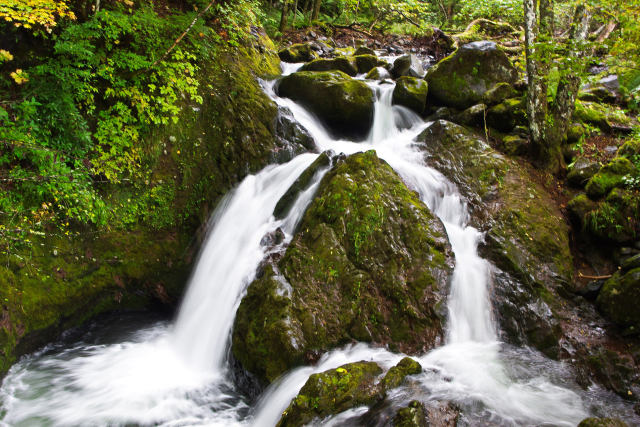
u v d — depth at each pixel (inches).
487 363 177.3
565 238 234.1
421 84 335.0
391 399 147.3
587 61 238.7
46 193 226.8
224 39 340.8
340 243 209.8
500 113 302.0
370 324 192.5
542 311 202.8
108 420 178.5
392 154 295.9
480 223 241.6
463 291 205.6
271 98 326.6
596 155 271.9
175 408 187.3
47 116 226.8
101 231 249.0
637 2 208.8
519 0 513.3
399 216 218.7
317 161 260.8
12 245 213.6
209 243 273.9
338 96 327.3
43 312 221.5
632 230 219.3
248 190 285.3
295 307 190.7
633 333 188.5
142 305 270.1
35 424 175.8
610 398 167.6
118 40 255.6
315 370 176.4
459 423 138.1
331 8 740.0
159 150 270.7
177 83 275.6
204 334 230.5
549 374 176.2
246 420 178.1
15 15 203.3
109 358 223.6
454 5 738.2
